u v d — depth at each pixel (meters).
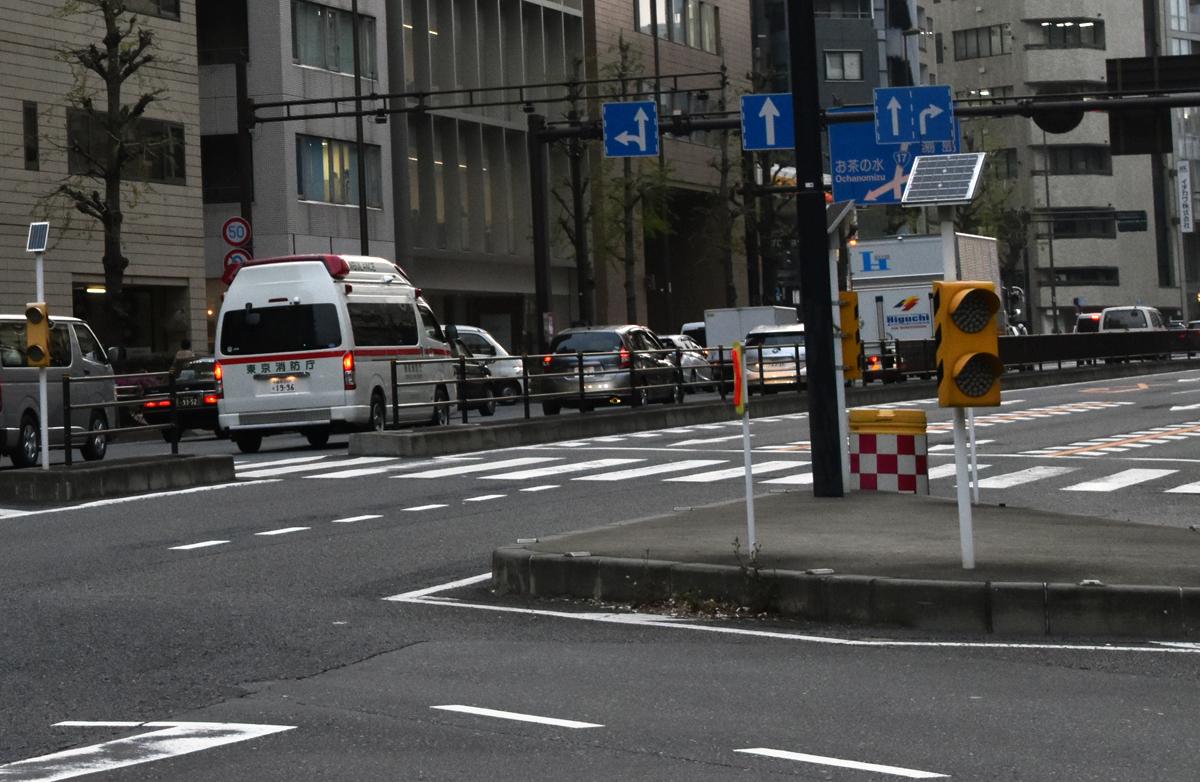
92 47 61.59
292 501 29.20
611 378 51.06
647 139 60.66
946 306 16.36
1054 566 17.06
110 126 61.91
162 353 75.75
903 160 46.56
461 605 17.59
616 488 30.61
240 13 84.88
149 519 26.81
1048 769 10.04
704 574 17.17
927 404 61.09
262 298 43.69
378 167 92.50
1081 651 14.50
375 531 24.45
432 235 98.00
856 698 12.36
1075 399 59.84
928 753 10.49
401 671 13.70
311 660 14.27
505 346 107.50
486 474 33.94
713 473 33.62
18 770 10.41
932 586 15.91
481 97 103.81
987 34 190.62
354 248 89.94
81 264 70.31
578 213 88.06
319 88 87.44
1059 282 184.25
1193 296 194.75
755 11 148.62
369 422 44.19
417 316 47.06
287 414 43.41
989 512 22.69
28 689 13.23
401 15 95.94
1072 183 183.88
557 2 111.38
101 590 19.03
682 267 131.88
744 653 14.51
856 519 21.78
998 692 12.56
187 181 76.50
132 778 10.12
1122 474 32.16
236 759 10.55
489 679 13.28
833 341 24.92
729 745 10.77
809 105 24.55
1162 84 57.50
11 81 66.62
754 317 95.38
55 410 40.50
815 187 24.64
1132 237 187.12
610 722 11.54
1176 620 15.30
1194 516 25.48
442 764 10.30
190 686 13.22
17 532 25.48
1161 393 62.44
